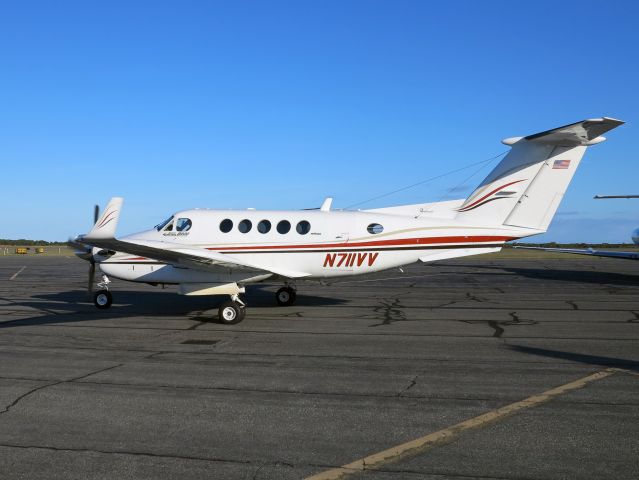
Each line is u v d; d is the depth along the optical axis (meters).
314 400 6.33
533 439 5.04
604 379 7.17
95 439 5.09
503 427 5.36
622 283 23.64
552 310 14.44
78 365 8.11
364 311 14.38
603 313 13.79
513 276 28.48
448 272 32.22
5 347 9.52
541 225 13.30
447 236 13.67
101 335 10.76
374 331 11.15
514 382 7.05
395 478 4.25
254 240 14.19
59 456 4.70
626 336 10.47
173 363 8.25
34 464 4.53
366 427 5.40
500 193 13.43
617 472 4.33
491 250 13.61
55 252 90.38
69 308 15.22
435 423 5.50
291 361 8.38
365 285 22.97
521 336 10.50
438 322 12.37
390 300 17.11
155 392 6.66
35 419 5.66
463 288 21.45
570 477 4.25
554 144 13.06
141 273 14.16
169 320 12.85
